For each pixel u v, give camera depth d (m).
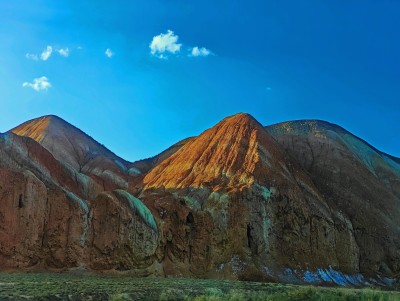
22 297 28.83
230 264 60.75
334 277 67.75
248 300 37.12
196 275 58.78
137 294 35.25
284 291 45.56
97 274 50.31
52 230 50.38
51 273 47.34
